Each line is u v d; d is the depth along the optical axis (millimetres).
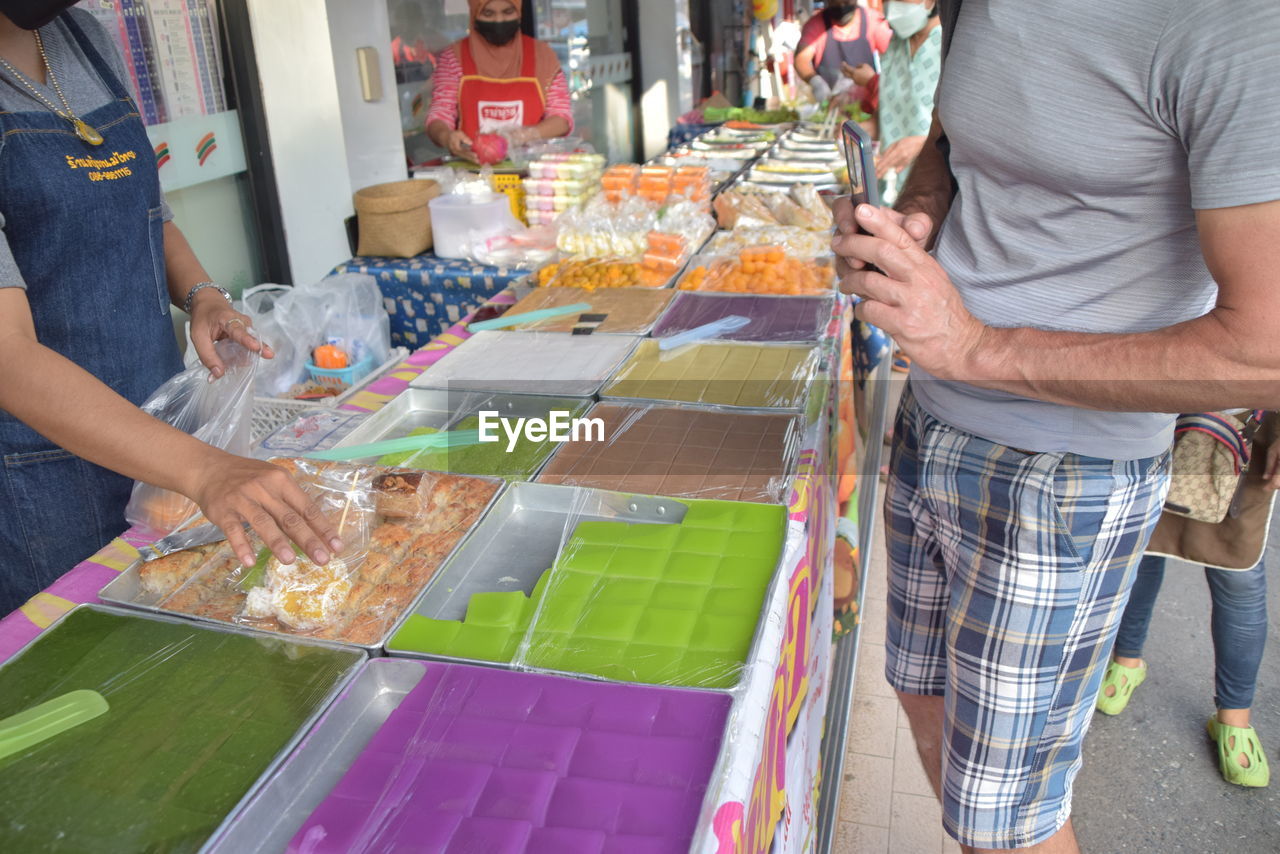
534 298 2205
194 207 2553
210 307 1564
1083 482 1173
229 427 1452
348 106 2938
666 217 2639
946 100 1173
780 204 2824
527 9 4898
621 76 6266
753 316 2043
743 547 1197
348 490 1230
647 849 776
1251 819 1973
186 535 1244
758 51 6871
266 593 1085
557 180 2928
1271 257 878
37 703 956
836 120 4074
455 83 3701
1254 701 2295
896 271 1063
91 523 1557
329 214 2871
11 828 807
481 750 886
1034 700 1272
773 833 1089
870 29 4465
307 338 2324
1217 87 875
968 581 1297
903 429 1481
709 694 935
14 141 1331
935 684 1592
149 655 1022
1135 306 1104
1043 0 1000
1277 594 2686
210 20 2473
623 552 1205
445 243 2707
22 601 1567
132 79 2264
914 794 2055
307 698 956
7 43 1348
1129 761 2127
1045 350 1061
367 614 1101
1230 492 1752
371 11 2887
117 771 869
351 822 813
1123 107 979
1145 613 2168
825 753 1991
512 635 1054
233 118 2604
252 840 824
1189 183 993
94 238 1446
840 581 2217
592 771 858
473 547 1229
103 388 1056
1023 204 1137
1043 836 1337
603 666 994
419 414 1700
